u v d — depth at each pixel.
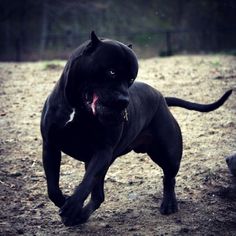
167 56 22.73
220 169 9.06
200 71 16.06
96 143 6.67
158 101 7.79
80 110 6.49
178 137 7.90
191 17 37.03
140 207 7.94
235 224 7.59
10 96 13.35
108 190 8.48
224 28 32.25
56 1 35.53
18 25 37.94
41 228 7.26
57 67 17.12
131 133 7.25
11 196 8.19
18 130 10.87
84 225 7.33
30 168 9.18
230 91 8.05
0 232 7.11
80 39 30.16
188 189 8.49
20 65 17.95
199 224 7.50
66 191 8.46
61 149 6.96
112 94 6.22
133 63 6.35
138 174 9.06
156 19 38.09
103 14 37.78
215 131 10.81
